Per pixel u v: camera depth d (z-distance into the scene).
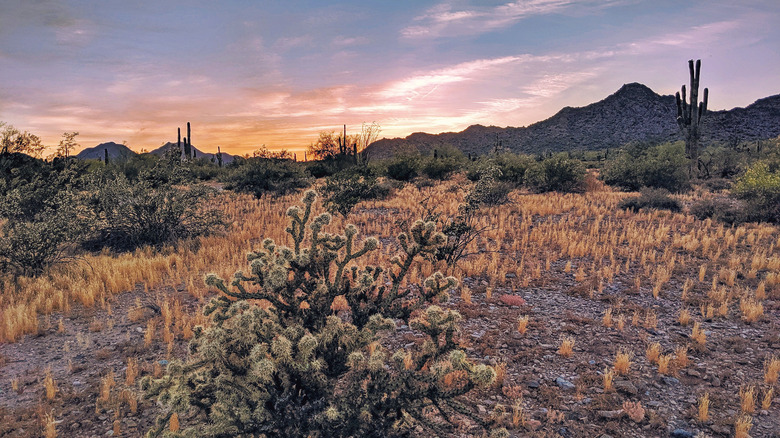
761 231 12.79
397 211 18.69
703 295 8.09
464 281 9.09
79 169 19.28
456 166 34.47
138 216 12.53
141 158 35.78
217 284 2.92
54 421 4.33
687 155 33.00
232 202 22.34
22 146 19.11
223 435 2.60
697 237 12.55
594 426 4.32
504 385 5.07
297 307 3.15
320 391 2.83
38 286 8.26
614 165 28.39
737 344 6.04
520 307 7.64
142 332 6.63
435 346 2.83
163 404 2.69
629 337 6.36
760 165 16.59
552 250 11.68
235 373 2.71
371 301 3.35
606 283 8.96
